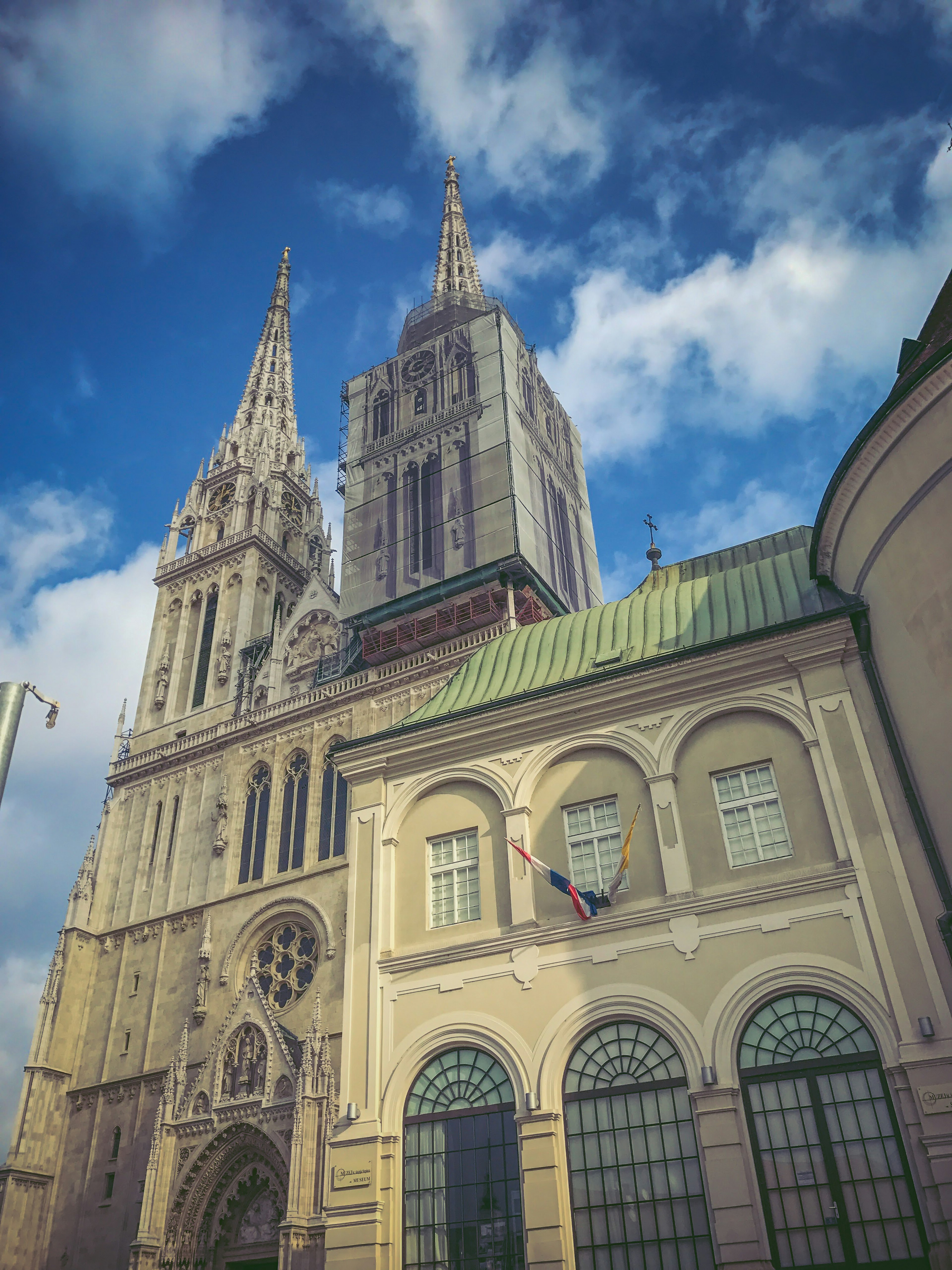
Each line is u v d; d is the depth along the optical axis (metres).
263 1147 46.69
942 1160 20.98
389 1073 27.47
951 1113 21.38
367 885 30.77
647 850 27.56
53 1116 57.19
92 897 65.94
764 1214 22.23
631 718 29.53
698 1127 23.45
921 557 25.14
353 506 75.75
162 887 64.25
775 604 30.88
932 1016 22.50
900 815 25.05
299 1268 39.91
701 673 29.03
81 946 63.38
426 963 28.53
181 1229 46.62
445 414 75.81
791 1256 21.69
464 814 30.67
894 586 26.08
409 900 30.17
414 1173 26.16
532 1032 26.27
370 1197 25.91
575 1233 23.78
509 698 31.08
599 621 34.91
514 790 29.94
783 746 27.39
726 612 31.78
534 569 66.69
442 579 67.12
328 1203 26.34
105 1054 58.62
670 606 33.59
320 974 52.88
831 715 26.94
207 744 68.19
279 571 83.44
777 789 26.97
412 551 70.69
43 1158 55.59
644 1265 22.89
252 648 74.94
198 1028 55.28
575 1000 26.14
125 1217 51.50
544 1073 25.48
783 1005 24.22
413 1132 26.67
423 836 30.97
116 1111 55.81
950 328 30.22
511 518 67.00
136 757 72.06
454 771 31.27
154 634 81.25
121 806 70.69
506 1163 25.38
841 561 29.03
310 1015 51.69
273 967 55.75
